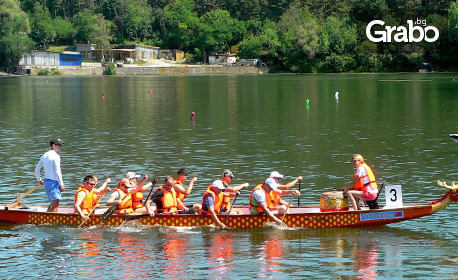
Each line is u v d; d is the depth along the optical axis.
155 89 82.69
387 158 25.95
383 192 19.78
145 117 44.47
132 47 163.38
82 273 12.82
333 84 92.69
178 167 24.34
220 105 55.16
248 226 15.92
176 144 30.45
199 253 13.99
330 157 26.36
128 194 16.47
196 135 33.88
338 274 12.62
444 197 15.90
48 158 16.83
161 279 12.44
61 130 36.69
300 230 15.73
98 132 35.53
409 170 23.28
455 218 16.67
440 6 151.75
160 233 15.56
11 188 20.83
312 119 42.38
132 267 13.14
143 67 149.25
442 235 15.23
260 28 174.38
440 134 33.56
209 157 26.55
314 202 18.67
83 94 72.06
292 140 31.72
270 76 133.00
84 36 185.75
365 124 38.97
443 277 12.41
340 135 33.62
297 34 152.88
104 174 23.12
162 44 186.75
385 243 14.62
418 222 16.39
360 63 149.25
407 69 145.50
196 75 144.62
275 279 12.37
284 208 16.19
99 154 27.50
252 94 70.81
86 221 16.25
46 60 146.50
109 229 16.02
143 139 32.34
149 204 16.06
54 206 17.02
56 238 15.27
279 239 14.98
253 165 24.61
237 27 174.25
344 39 151.25
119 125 39.25
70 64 150.75
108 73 146.50
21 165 25.02
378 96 65.56
